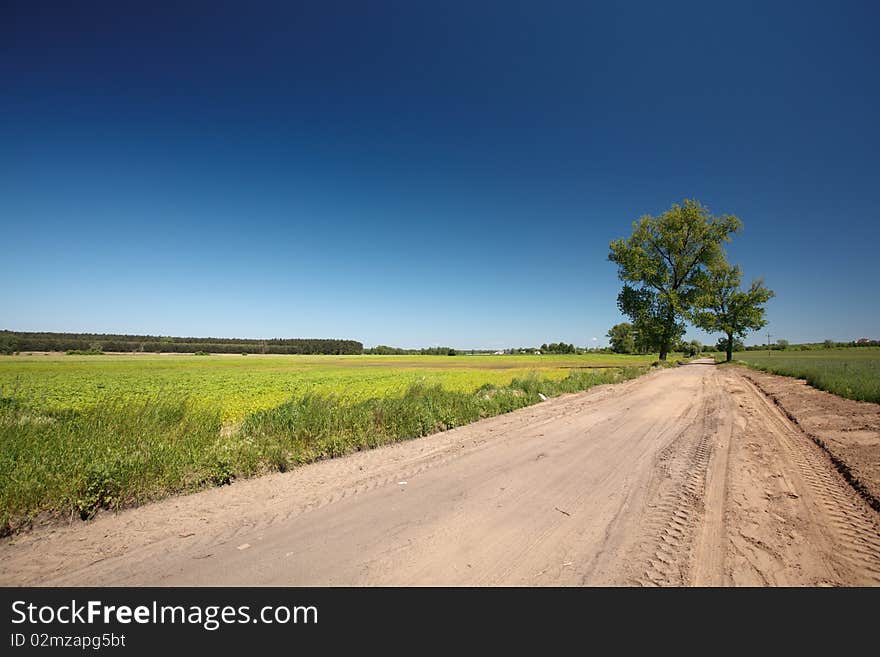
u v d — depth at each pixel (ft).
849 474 21.58
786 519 16.29
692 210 146.51
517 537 14.53
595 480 21.04
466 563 12.78
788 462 24.81
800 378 87.30
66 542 13.91
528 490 19.48
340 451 25.79
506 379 91.04
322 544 13.89
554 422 37.78
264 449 23.97
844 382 60.39
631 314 156.46
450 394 44.37
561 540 14.33
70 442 20.57
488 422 37.63
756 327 198.90
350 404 37.70
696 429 35.09
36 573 12.14
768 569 12.62
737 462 24.67
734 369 138.92
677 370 132.16
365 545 13.84
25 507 15.46
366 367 209.97
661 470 22.88
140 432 24.27
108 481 17.01
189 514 16.34
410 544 13.93
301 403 34.14
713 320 152.97
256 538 14.32
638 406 48.98
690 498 18.51
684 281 153.48
